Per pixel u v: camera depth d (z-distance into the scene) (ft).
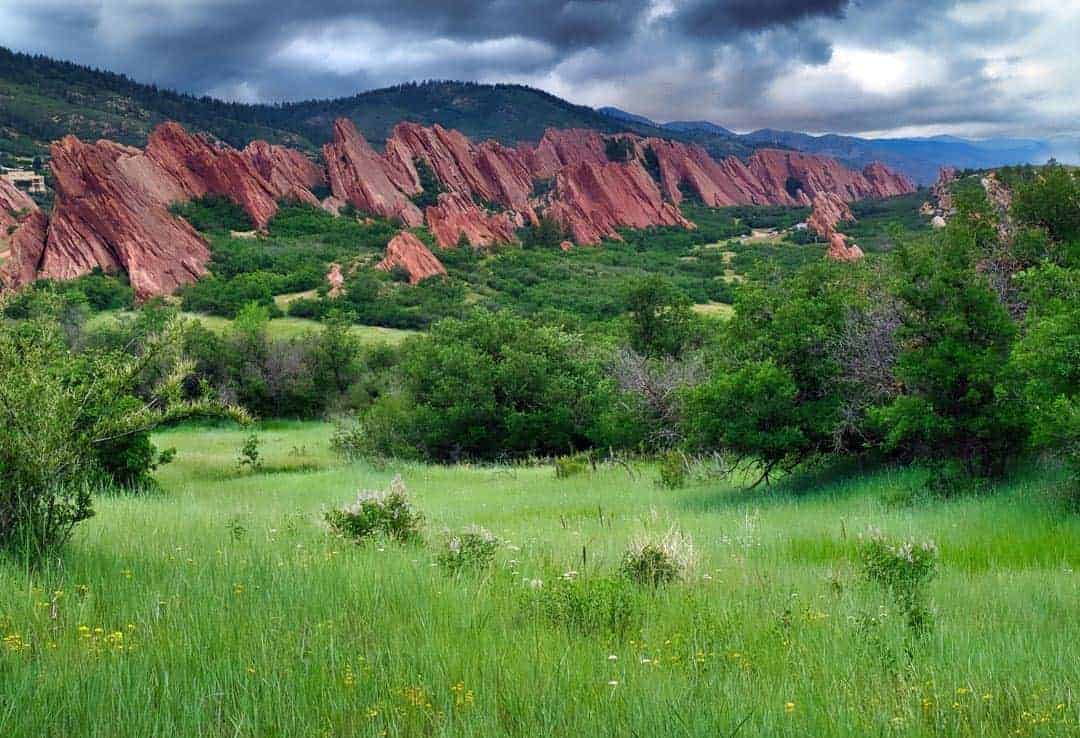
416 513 41.16
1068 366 41.22
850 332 62.23
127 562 24.98
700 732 13.41
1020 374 48.47
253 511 49.03
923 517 43.27
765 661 18.31
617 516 52.34
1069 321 42.04
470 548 30.73
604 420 110.73
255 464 98.63
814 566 32.30
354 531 37.35
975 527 39.09
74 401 26.03
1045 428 41.14
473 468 107.04
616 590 22.76
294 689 14.74
